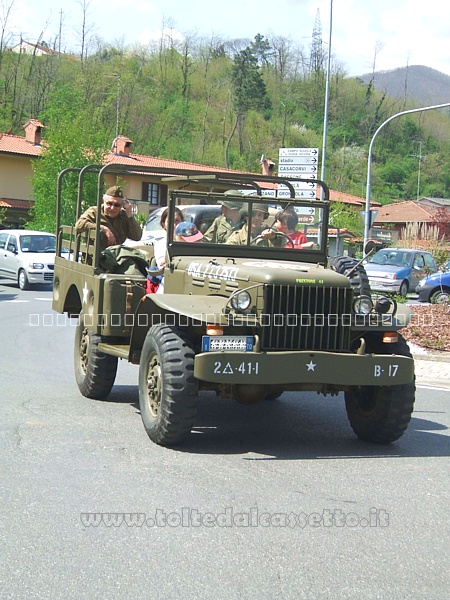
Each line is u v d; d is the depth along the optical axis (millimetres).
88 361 9375
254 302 7195
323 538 5258
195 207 8539
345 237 28734
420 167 97562
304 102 97250
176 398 7094
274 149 86062
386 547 5148
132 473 6543
